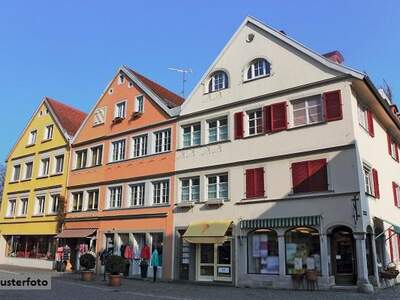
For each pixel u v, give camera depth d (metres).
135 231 29.12
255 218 23.05
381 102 23.86
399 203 27.53
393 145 28.81
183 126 28.33
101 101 35.47
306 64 23.08
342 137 21.00
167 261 26.64
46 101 42.12
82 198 34.50
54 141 39.47
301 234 21.39
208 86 27.55
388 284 21.66
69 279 25.39
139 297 17.02
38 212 39.06
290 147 22.61
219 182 25.52
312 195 21.20
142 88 32.09
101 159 33.78
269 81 24.31
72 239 34.38
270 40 24.89
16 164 43.56
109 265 22.03
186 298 16.84
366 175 21.98
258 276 22.14
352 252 20.06
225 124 26.14
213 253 24.77
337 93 21.62
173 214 27.14
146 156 30.02
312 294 18.16
